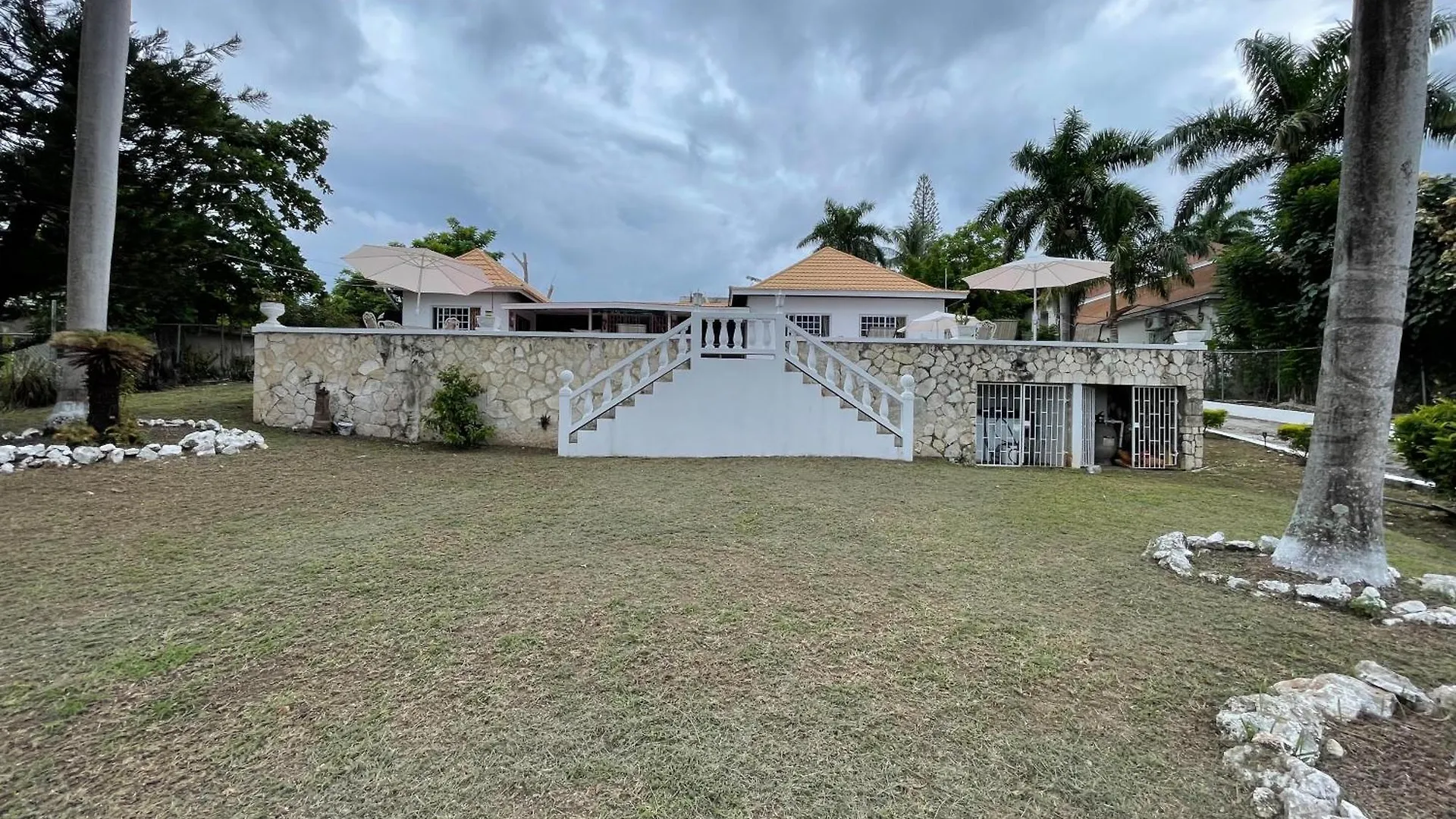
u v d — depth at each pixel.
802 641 3.67
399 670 3.26
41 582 4.35
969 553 5.46
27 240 13.43
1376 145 4.78
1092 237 27.78
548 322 26.06
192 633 3.64
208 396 14.06
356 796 2.37
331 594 4.23
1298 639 3.86
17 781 2.43
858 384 12.04
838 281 20.14
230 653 3.42
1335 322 5.00
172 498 6.58
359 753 2.61
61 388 9.30
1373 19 4.76
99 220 9.40
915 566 5.07
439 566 4.79
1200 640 3.81
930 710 2.99
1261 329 19.69
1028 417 12.55
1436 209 14.70
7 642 3.50
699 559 5.09
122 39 9.54
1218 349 21.84
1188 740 2.82
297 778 2.46
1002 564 5.18
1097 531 6.42
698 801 2.36
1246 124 21.84
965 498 7.74
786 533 5.88
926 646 3.64
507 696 3.04
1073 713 3.00
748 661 3.41
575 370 11.53
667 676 3.25
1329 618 4.21
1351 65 4.96
